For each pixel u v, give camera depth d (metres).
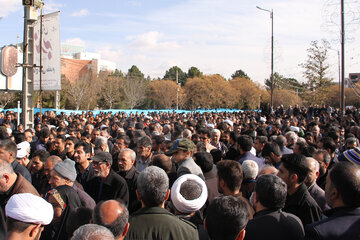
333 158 5.86
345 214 2.54
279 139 6.83
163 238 2.62
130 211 4.72
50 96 46.31
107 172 4.60
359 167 2.69
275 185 2.88
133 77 71.75
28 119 10.74
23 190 3.59
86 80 54.81
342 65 14.38
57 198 3.55
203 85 59.44
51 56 10.80
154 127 11.48
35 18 10.45
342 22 14.16
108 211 2.43
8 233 2.36
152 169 2.98
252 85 63.44
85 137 7.94
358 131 9.97
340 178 2.58
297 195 3.45
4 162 3.62
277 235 2.71
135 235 2.62
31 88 10.82
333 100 40.50
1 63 11.77
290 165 3.45
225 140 9.67
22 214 2.33
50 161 4.69
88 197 4.05
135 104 62.47
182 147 4.69
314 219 3.35
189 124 12.15
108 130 12.34
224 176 3.58
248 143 5.76
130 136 9.50
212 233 2.32
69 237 3.09
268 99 59.81
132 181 4.89
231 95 59.59
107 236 1.74
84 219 3.09
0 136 7.10
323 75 27.17
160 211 2.80
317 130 10.20
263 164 5.67
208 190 4.38
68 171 3.96
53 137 7.83
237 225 2.27
